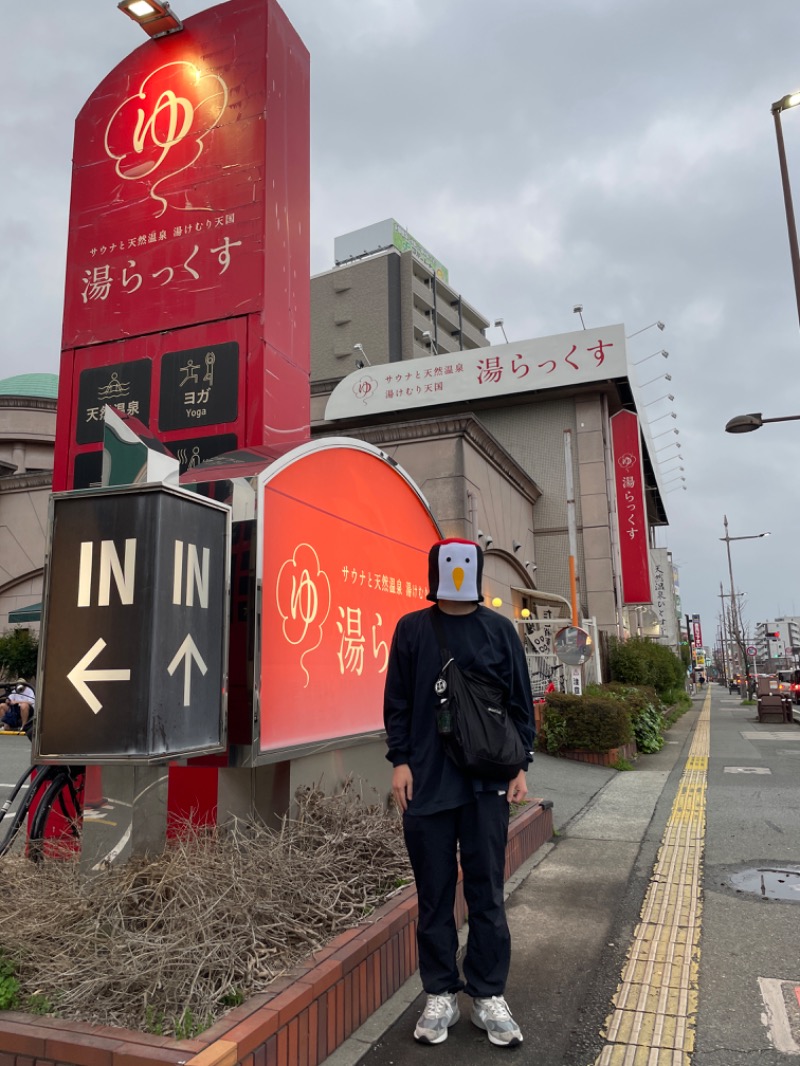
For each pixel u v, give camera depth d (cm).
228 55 544
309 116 600
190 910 265
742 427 1416
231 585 373
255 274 517
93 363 551
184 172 545
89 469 539
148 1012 231
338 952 291
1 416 2822
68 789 434
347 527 487
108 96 577
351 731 471
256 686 363
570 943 392
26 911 281
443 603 302
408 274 6325
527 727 295
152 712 279
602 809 764
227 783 368
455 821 289
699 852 578
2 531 2131
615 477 2505
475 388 2484
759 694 2539
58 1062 217
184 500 306
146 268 546
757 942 392
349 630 480
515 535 2148
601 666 2075
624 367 2362
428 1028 281
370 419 2647
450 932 288
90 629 290
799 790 873
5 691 1775
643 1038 291
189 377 523
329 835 372
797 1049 282
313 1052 261
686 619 8119
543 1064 270
